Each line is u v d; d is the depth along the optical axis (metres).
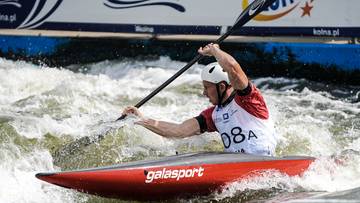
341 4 37.75
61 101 32.56
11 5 41.19
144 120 23.92
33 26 41.19
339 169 23.42
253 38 39.16
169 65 39.25
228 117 22.66
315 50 37.50
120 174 20.64
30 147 26.14
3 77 36.19
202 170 21.56
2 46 40.75
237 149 22.66
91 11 40.53
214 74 22.44
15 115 29.33
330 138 29.08
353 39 38.12
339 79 37.50
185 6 39.50
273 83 37.66
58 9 40.81
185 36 40.22
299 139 28.73
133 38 40.06
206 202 21.95
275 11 38.53
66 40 40.28
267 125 22.70
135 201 21.58
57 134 27.48
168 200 21.69
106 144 26.48
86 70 39.69
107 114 30.34
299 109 33.06
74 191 22.14
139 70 38.59
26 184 22.95
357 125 30.81
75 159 25.39
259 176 22.14
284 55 37.97
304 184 22.39
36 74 36.97
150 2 39.84
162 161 21.44
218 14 39.12
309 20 38.28
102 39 40.19
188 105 32.97
